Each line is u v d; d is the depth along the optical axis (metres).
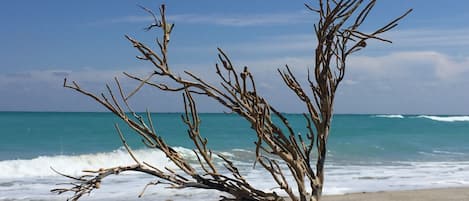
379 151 22.45
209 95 2.89
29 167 15.49
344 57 2.96
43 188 11.69
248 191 3.03
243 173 13.16
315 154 18.58
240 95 2.88
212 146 24.48
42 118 55.59
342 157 19.67
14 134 29.41
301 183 3.04
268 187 10.95
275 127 3.12
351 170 15.46
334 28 2.82
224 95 2.91
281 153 2.98
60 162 16.58
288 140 3.10
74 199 2.64
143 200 9.88
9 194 10.86
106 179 12.30
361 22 2.89
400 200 10.21
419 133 36.25
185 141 27.78
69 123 42.00
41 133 30.14
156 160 18.02
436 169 16.00
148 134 2.93
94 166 17.34
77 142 25.66
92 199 10.00
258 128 2.87
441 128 45.34
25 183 12.59
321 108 3.08
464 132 38.31
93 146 24.06
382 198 10.40
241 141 27.31
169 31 2.70
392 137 30.97
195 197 10.12
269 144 2.96
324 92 3.04
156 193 10.50
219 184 3.01
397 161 18.83
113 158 18.05
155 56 2.70
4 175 14.27
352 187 11.82
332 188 11.61
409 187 11.93
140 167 2.83
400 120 65.19
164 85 2.84
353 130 38.47
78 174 15.72
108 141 26.02
